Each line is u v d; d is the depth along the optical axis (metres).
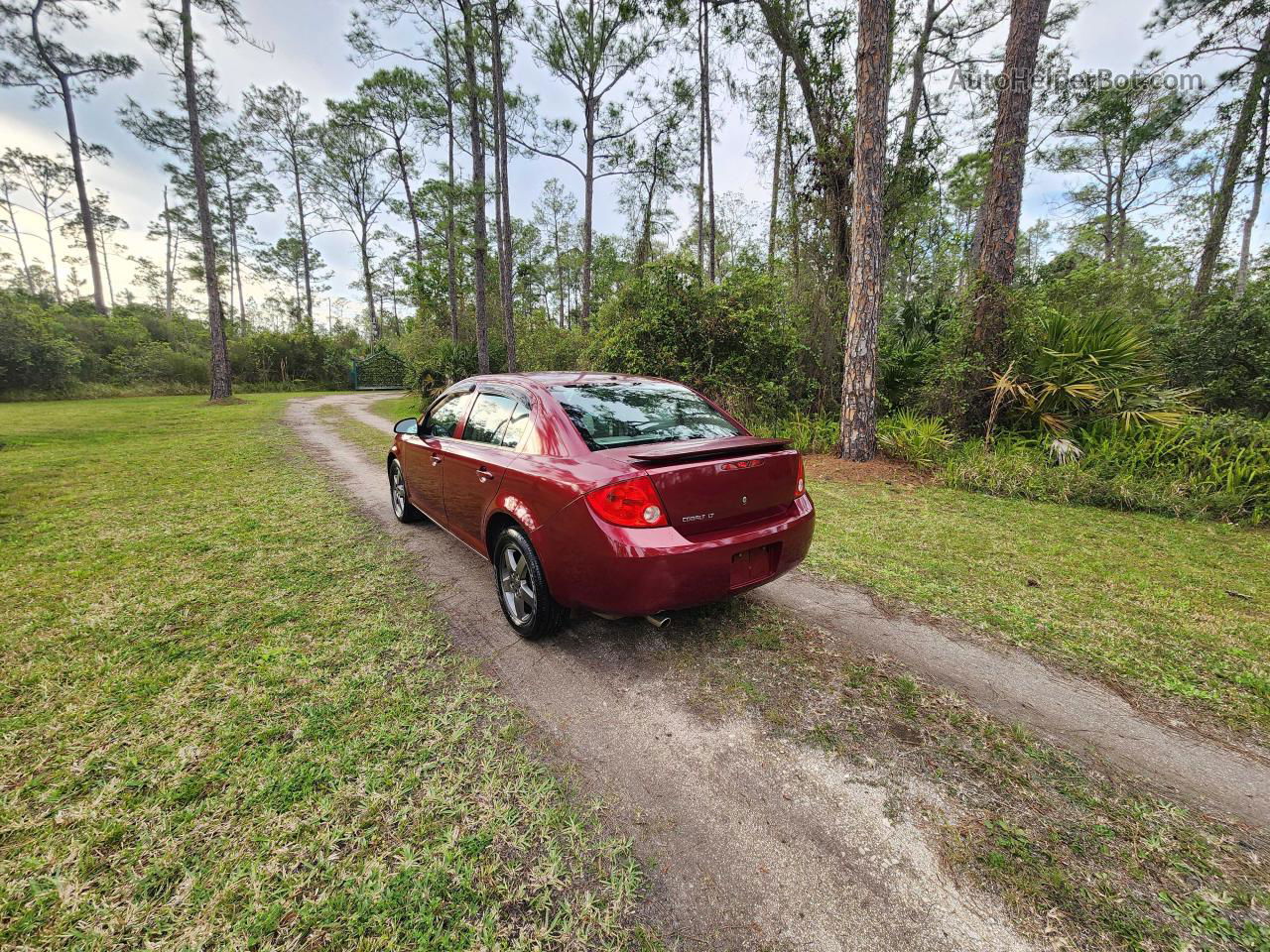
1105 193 25.92
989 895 1.65
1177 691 2.70
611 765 2.19
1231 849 1.81
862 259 8.01
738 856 1.79
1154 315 11.35
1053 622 3.42
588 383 3.61
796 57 11.36
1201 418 6.91
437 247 24.81
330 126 36.38
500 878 1.69
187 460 8.66
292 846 1.78
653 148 23.61
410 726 2.38
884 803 2.00
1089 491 6.24
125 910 1.56
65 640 3.06
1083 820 1.93
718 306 10.31
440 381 18.14
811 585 3.96
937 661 2.96
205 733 2.30
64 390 23.08
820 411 10.23
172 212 43.19
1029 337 7.97
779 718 2.48
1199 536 5.09
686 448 2.79
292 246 51.28
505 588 3.29
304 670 2.80
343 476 7.65
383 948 1.48
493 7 17.61
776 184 16.58
